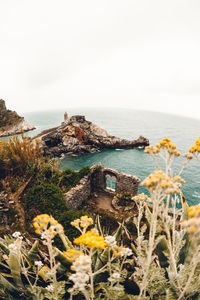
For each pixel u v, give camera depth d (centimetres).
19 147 1327
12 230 852
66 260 287
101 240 181
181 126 18950
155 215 180
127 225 1020
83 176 1759
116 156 5738
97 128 6744
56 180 1504
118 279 199
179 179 222
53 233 207
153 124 19300
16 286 300
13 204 1020
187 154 208
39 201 1080
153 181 180
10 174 1242
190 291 208
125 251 224
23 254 324
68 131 6041
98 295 224
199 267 242
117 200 1805
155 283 218
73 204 1477
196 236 144
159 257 294
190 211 144
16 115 12112
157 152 207
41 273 309
